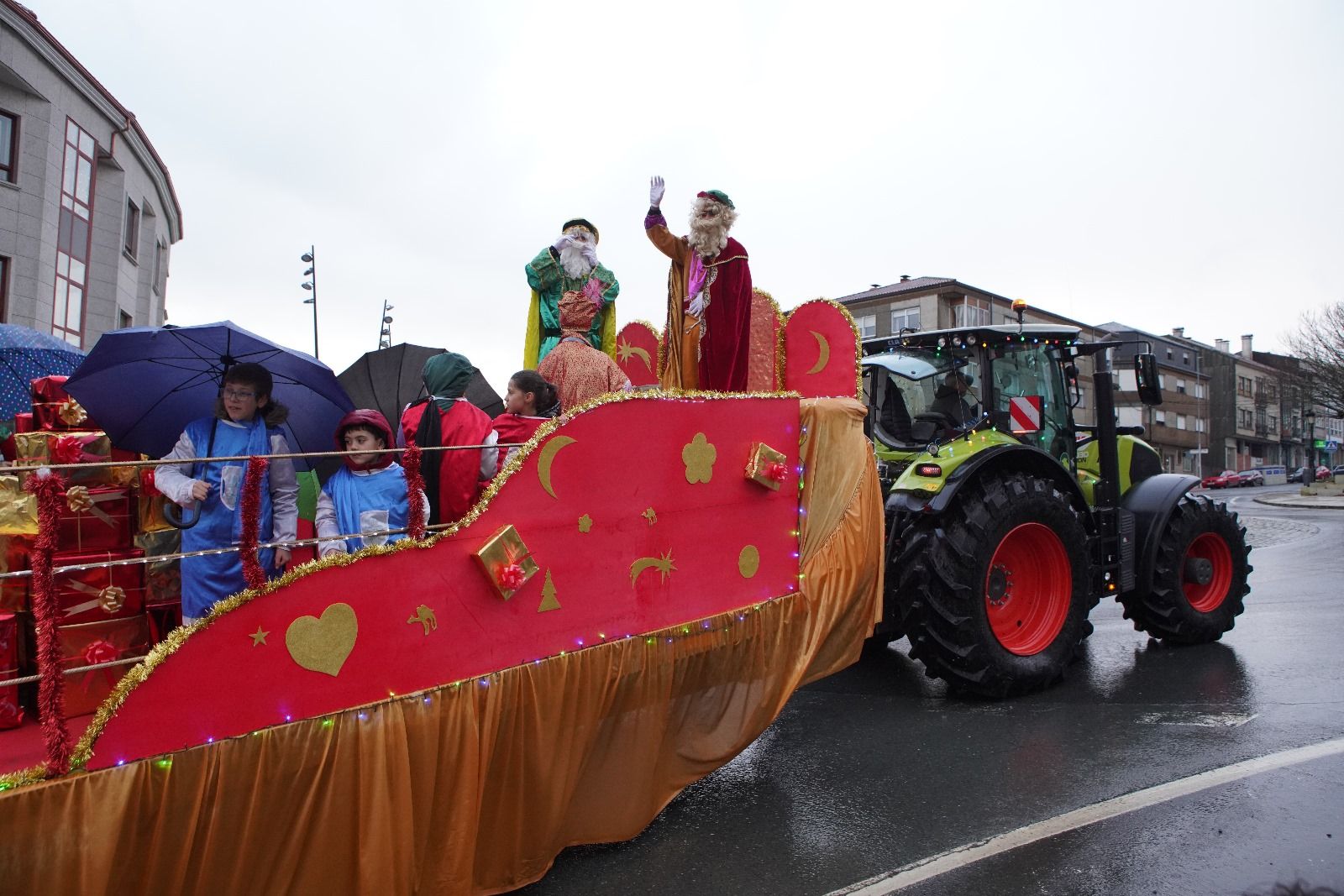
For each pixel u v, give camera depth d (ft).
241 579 8.84
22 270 48.60
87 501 8.42
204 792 6.93
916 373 17.33
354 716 7.79
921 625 15.58
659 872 10.02
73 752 6.40
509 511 9.14
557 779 9.48
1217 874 9.29
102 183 56.95
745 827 11.15
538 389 11.10
